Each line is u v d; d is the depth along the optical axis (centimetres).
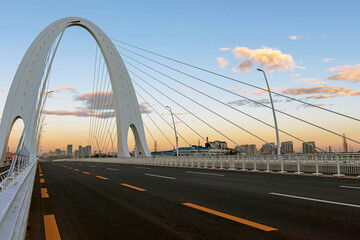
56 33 6438
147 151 6812
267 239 452
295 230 500
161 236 486
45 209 771
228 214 638
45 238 496
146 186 1220
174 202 812
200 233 495
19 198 476
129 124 6731
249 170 2327
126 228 545
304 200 807
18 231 354
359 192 966
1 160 5838
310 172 2159
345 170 2008
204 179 1489
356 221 559
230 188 1098
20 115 6069
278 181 1362
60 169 3153
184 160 3441
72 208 776
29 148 4981
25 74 6250
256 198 850
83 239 485
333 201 788
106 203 834
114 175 1922
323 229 504
